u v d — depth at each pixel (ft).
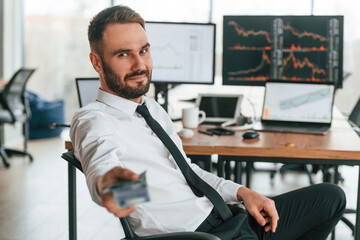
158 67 9.37
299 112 8.55
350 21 20.12
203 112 8.81
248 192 5.41
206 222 5.15
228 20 9.68
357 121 9.05
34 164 16.07
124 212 3.31
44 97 22.16
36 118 19.97
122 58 5.01
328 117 8.43
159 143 5.23
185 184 5.32
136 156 5.03
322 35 9.43
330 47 9.42
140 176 3.36
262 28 9.58
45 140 20.11
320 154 6.83
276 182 14.17
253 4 20.90
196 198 5.23
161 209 5.00
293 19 9.48
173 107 10.98
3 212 11.39
